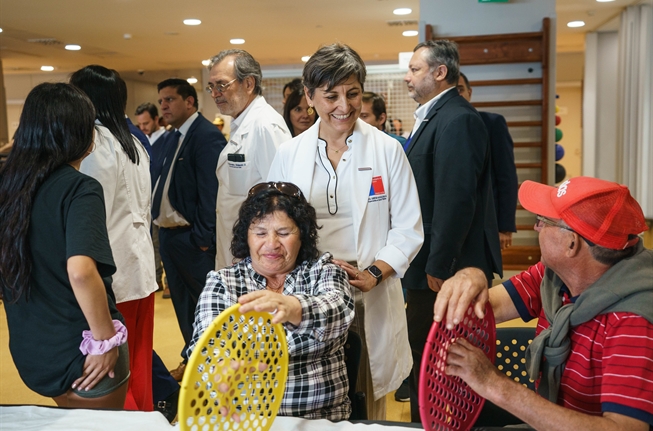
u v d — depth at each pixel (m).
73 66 12.58
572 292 1.29
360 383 2.05
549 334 1.29
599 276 1.24
